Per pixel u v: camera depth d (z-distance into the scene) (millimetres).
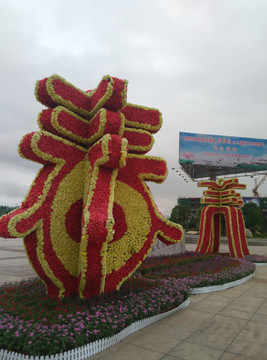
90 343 4465
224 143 39969
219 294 8648
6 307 5359
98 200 5770
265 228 49250
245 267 11836
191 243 34375
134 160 7078
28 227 5566
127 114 7191
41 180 6242
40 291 6539
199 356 4551
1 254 17719
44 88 6422
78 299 5812
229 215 16469
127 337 5172
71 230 6191
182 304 7023
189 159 39250
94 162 6145
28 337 4184
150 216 7078
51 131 6484
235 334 5477
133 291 6629
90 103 7016
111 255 6441
